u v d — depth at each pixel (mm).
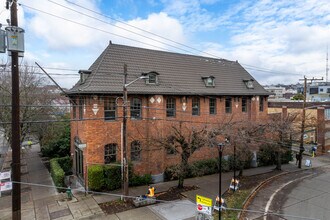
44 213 13609
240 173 21094
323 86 71125
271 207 15227
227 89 24094
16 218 10781
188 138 17703
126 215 13484
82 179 18281
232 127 18906
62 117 27953
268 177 21672
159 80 20344
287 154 27797
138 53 21438
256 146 20469
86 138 16828
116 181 17266
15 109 10477
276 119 24141
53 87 27484
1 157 28250
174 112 20438
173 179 19641
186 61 24344
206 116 22328
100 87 17047
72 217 13188
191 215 13562
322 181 21031
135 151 18641
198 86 22359
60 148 25422
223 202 14078
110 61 19156
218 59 27984
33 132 24469
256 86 27422
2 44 9977
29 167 23625
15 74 10367
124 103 14508
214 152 22578
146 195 15289
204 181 19500
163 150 19188
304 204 15797
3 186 15242
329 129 34875
